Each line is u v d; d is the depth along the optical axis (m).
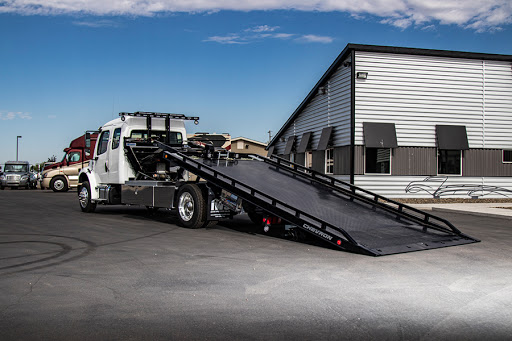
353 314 4.18
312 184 10.42
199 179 9.98
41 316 4.05
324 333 3.72
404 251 7.02
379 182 17.55
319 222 7.31
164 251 7.04
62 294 4.71
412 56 17.72
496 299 4.69
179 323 3.91
